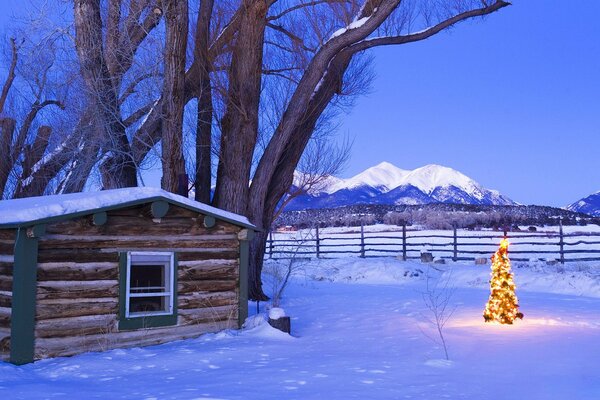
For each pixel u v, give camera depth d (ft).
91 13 63.52
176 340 36.83
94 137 62.44
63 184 68.80
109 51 66.64
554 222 219.20
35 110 74.69
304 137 65.82
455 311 48.55
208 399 21.02
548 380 23.86
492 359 28.68
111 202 33.99
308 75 61.77
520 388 22.59
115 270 34.53
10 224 30.48
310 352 32.19
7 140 74.95
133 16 64.85
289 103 62.95
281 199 70.03
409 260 103.09
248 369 27.27
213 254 39.29
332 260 104.53
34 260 31.12
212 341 35.99
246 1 58.95
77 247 33.06
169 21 54.39
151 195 35.45
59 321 32.01
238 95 60.85
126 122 65.92
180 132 55.01
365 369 26.73
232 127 61.62
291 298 60.64
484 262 97.81
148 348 34.37
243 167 61.46
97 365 29.12
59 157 69.51
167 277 37.06
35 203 36.42
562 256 95.04
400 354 31.01
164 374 26.78
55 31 65.72
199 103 64.69
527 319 43.55
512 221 220.02
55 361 30.86
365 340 35.94
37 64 73.20
